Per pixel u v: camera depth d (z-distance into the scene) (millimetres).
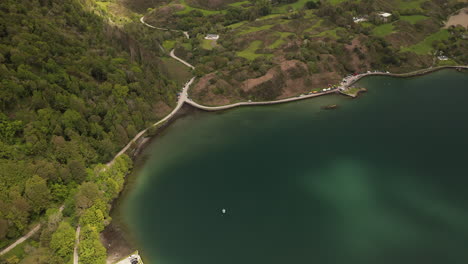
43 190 134250
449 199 155875
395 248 133750
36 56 173000
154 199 156125
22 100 157875
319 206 154500
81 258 117562
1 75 155375
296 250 133375
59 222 126938
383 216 148250
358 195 159875
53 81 170625
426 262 127562
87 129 169250
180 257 128750
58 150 150125
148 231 138750
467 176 168875
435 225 143000
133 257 125062
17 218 124750
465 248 132375
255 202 156375
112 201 152250
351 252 132375
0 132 142875
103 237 133750
